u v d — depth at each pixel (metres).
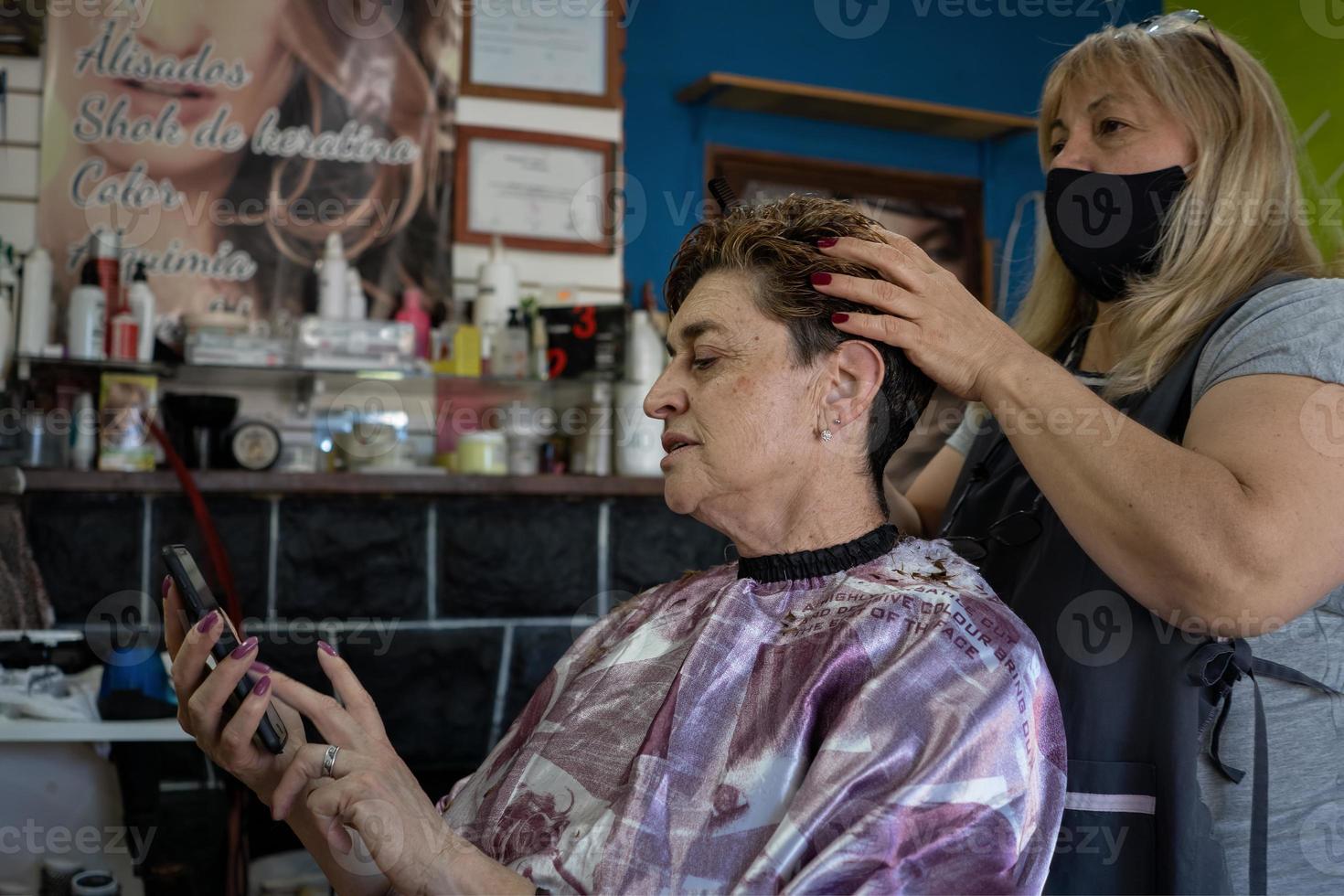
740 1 3.83
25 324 2.77
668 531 3.13
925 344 1.04
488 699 2.98
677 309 1.17
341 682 1.05
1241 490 0.93
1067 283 1.42
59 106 2.94
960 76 4.09
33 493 2.64
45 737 2.16
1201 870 1.03
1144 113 1.19
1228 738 1.07
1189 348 1.13
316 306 3.12
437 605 2.94
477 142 3.29
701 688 0.99
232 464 2.89
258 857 2.80
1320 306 1.01
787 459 1.06
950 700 0.91
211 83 3.05
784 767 0.92
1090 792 1.08
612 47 3.44
